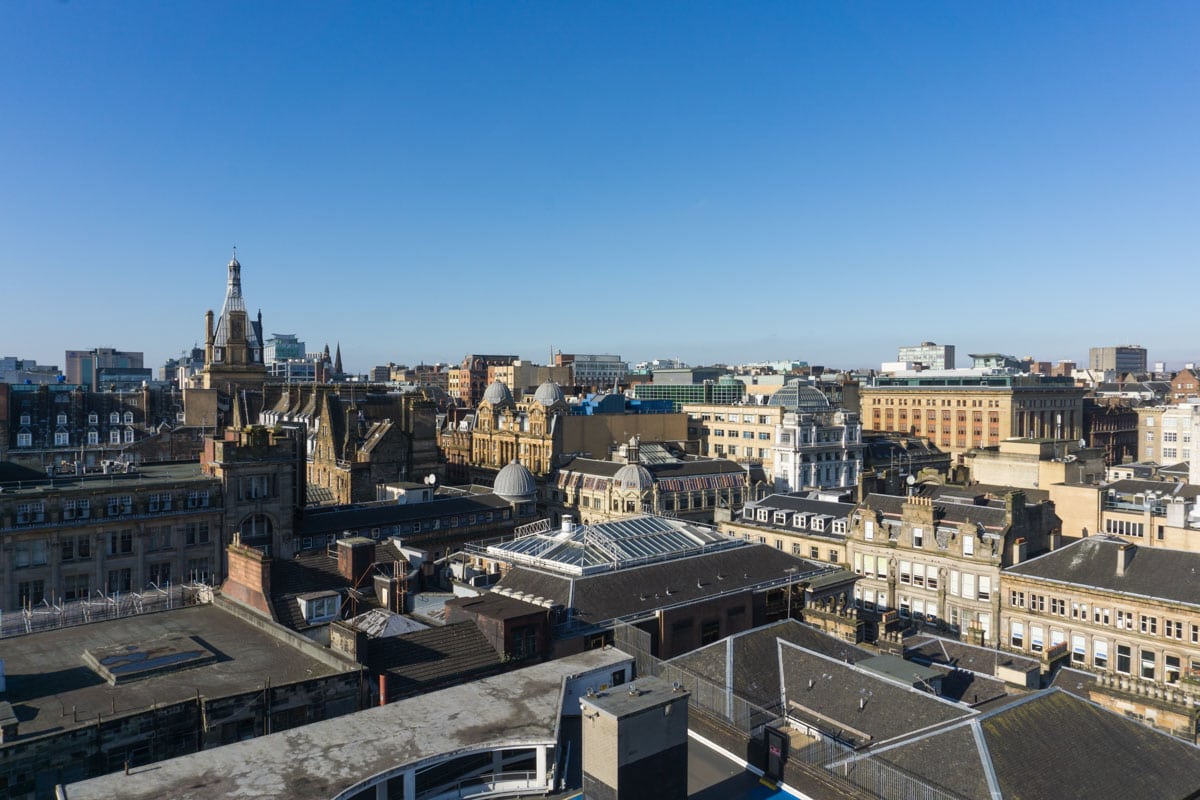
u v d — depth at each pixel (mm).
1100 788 40750
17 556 96875
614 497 156250
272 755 40844
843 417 194750
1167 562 84250
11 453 192500
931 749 42406
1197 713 56312
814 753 44312
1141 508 116125
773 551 88938
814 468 187625
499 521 133875
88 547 101875
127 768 39438
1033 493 128750
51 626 91062
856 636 74000
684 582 77875
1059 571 90250
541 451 185250
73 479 111125
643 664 58125
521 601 67500
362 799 39125
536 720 45250
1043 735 43219
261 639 63719
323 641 67750
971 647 71875
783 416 196000
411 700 47875
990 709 46938
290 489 115188
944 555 100125
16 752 44594
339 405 175750
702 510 160500
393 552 84062
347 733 43375
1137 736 45031
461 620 66750
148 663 56469
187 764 39844
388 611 69812
